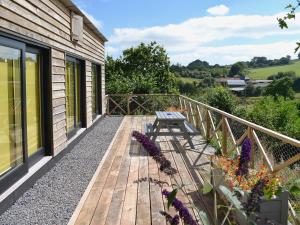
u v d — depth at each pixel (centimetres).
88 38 807
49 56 500
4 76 369
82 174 467
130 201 368
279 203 268
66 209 347
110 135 768
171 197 154
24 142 409
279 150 493
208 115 688
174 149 622
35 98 473
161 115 665
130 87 1296
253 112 1227
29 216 329
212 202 360
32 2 422
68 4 582
